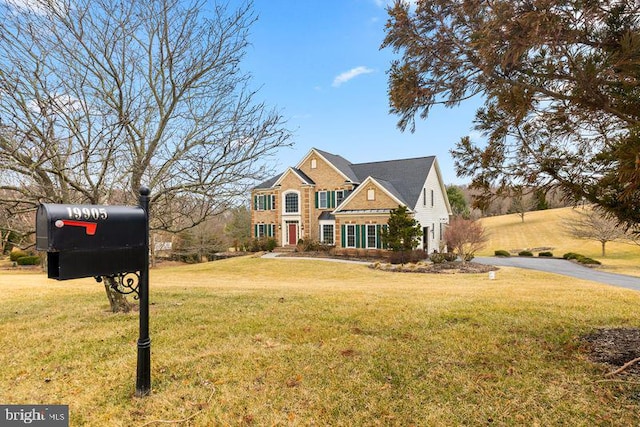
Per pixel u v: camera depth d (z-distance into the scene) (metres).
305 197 27.84
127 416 3.11
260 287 11.26
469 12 3.34
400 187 24.98
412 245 20.50
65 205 2.78
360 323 5.72
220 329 5.49
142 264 3.32
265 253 27.14
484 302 7.34
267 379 3.76
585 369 3.80
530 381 3.57
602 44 2.90
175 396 3.43
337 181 27.16
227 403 3.29
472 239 21.09
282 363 4.14
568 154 3.75
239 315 6.35
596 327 5.25
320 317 6.12
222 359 4.29
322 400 3.32
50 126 5.14
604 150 3.23
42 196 5.71
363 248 23.72
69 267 2.74
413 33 3.75
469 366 3.98
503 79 3.39
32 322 6.15
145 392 3.46
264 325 5.68
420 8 3.62
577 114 3.40
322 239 27.02
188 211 7.28
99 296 8.89
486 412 3.05
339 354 4.39
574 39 2.83
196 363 4.18
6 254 28.92
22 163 5.09
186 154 6.71
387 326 5.53
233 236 32.44
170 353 4.50
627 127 3.04
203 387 3.61
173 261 30.75
